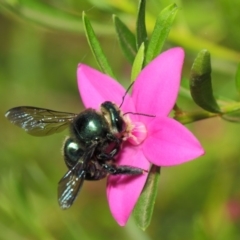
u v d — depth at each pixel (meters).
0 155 0.27
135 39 0.20
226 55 0.23
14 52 0.30
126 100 0.19
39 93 0.30
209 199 0.25
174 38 0.22
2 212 0.22
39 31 0.29
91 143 0.20
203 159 0.26
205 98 0.19
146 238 0.24
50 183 0.24
